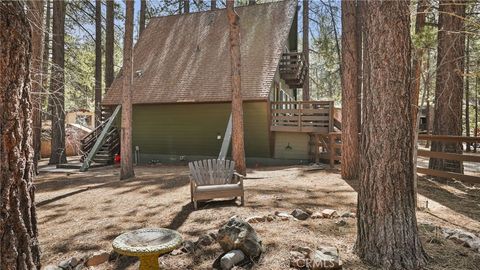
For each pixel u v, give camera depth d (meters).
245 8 16.17
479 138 6.72
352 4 8.17
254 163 13.77
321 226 4.48
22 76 2.16
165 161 15.16
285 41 14.05
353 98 8.26
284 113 12.81
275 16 15.20
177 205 6.04
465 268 3.15
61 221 5.43
